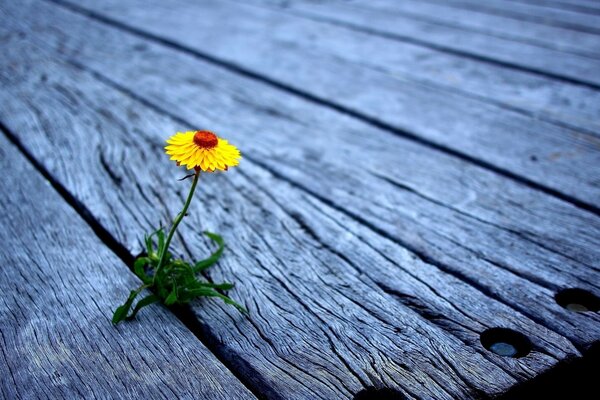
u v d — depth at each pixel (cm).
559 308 58
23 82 92
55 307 56
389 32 128
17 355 52
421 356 54
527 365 53
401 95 94
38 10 131
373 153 80
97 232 66
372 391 52
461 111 90
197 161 50
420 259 63
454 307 58
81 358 52
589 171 76
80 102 88
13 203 67
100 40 114
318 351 54
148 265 61
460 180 75
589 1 165
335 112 89
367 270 62
